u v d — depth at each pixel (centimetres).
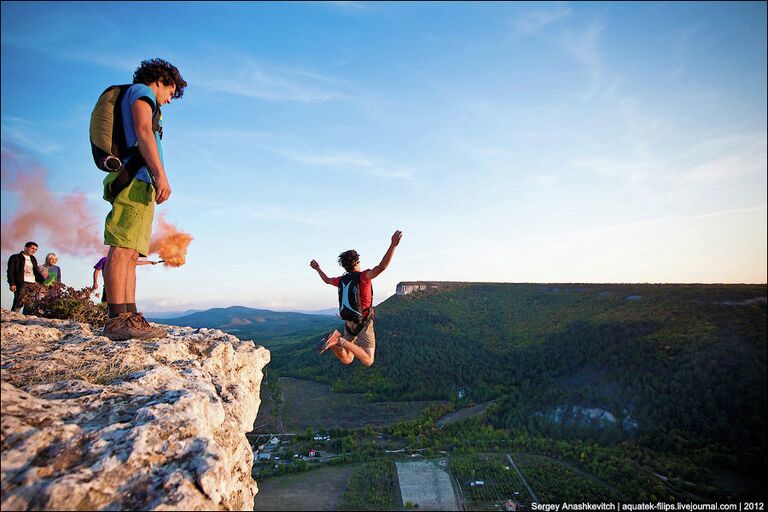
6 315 475
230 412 451
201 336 596
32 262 938
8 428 244
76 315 675
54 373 350
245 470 448
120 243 438
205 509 244
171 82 448
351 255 602
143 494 235
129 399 326
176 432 294
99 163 410
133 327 465
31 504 207
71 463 241
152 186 440
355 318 574
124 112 410
